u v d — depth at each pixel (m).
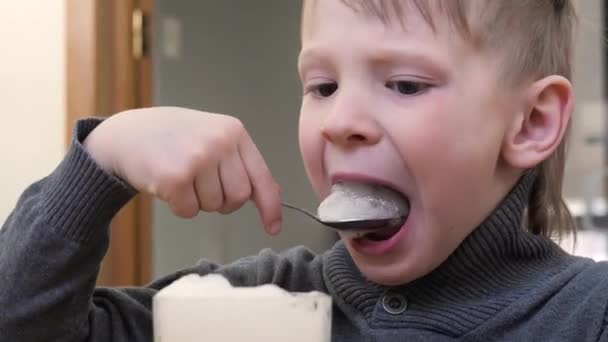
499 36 0.71
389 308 0.74
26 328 0.67
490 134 0.70
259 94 2.23
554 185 0.84
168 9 1.92
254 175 0.68
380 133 0.67
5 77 1.46
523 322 0.70
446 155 0.67
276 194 0.69
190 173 0.65
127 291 0.79
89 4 1.42
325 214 0.68
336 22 0.69
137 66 1.51
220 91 2.11
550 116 0.74
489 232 0.73
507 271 0.74
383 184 0.67
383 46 0.67
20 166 1.46
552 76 0.75
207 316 0.50
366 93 0.68
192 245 1.97
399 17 0.67
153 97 1.58
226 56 2.13
